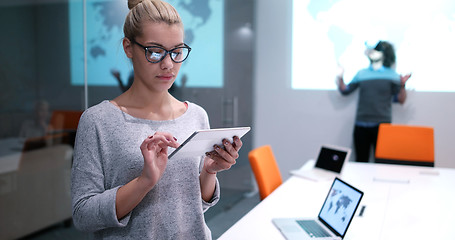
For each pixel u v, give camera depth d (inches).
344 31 190.9
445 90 179.9
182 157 43.3
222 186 176.7
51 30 90.7
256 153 115.4
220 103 172.7
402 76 182.9
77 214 40.8
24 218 88.7
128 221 42.2
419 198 101.7
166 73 42.3
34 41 87.1
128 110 43.9
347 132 196.5
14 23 83.0
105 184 42.6
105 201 39.2
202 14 153.9
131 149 42.4
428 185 114.8
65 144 96.5
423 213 90.0
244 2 193.3
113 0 104.6
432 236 76.5
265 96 207.9
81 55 98.2
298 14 198.7
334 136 198.8
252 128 209.9
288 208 92.5
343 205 75.6
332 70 195.3
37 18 87.6
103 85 104.4
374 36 185.6
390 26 183.3
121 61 108.3
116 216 39.5
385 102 184.2
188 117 48.2
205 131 39.6
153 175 38.9
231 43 180.9
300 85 201.8
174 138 40.1
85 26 98.5
